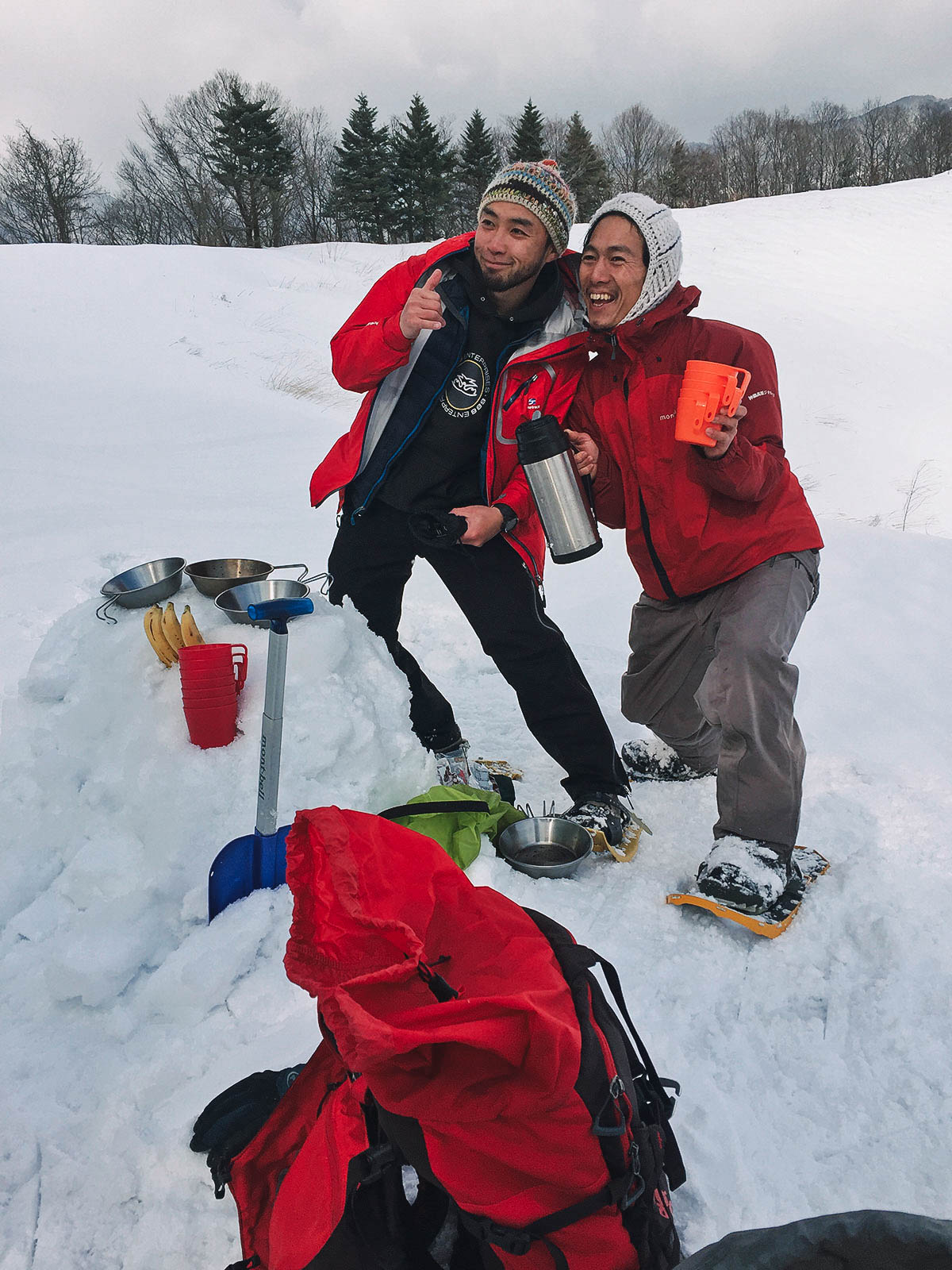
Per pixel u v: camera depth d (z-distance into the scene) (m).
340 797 2.84
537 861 3.00
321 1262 1.44
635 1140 1.55
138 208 60.03
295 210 62.72
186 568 3.24
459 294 3.05
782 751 2.68
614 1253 1.46
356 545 3.35
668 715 3.32
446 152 65.00
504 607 3.10
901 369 21.94
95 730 2.88
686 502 2.75
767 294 26.62
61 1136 2.00
